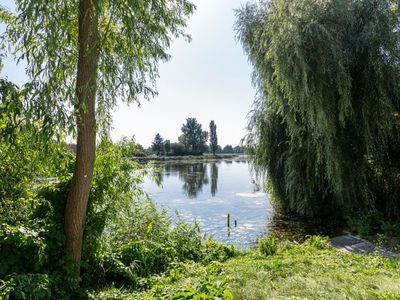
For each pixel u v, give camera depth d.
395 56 8.20
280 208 12.52
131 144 5.63
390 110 8.27
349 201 9.32
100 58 4.15
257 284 4.06
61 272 3.88
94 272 4.71
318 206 10.80
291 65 8.25
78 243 4.16
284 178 11.43
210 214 13.55
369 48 8.34
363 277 4.30
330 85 8.41
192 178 32.25
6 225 3.57
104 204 5.02
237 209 14.60
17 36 3.46
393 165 8.94
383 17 8.25
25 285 3.16
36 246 3.66
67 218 4.13
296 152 10.51
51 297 3.55
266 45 9.20
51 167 4.49
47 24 3.30
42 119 3.35
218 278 4.49
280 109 9.78
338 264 5.18
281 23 8.56
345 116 8.55
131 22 3.73
